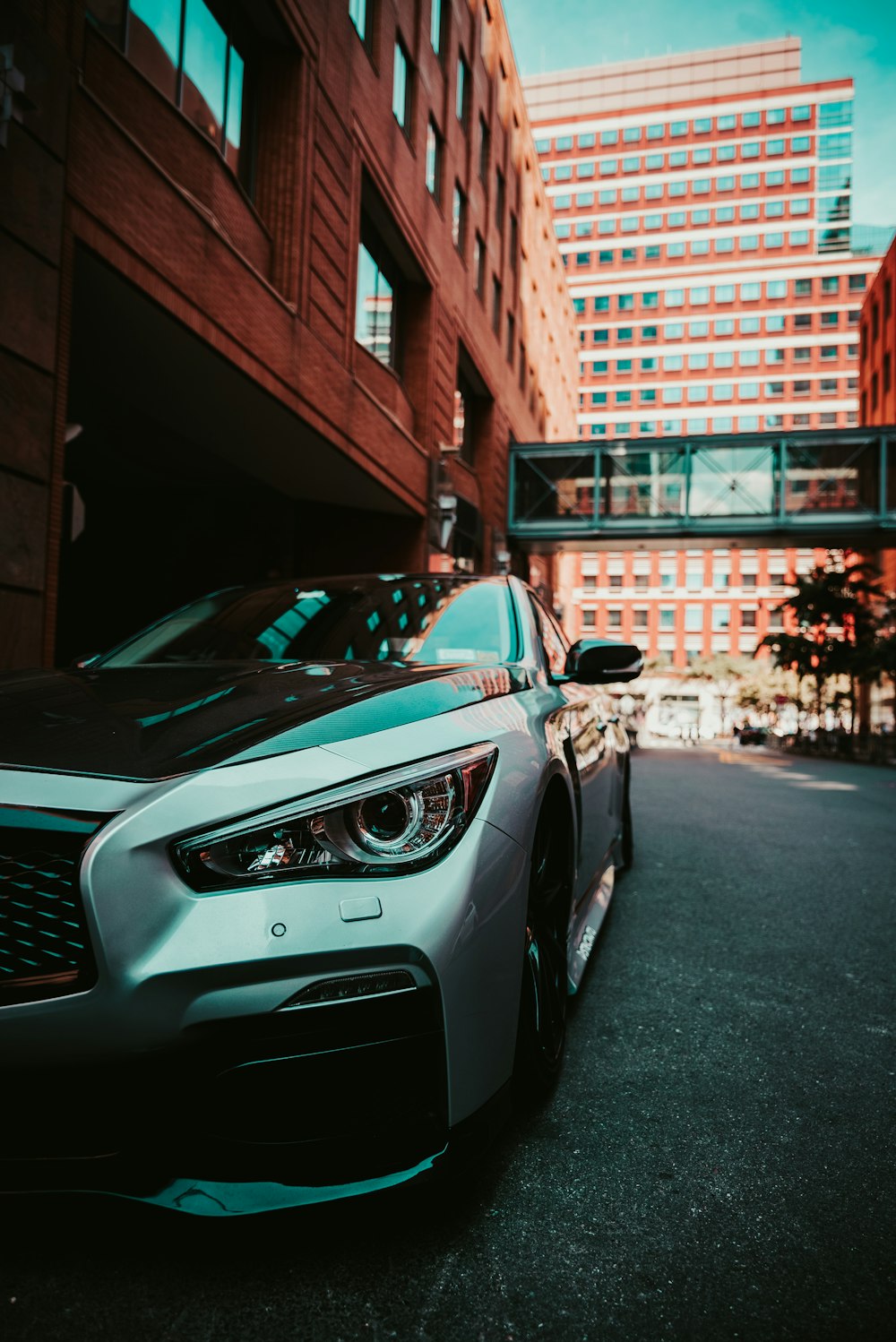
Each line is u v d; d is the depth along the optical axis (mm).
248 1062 1354
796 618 33531
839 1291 1414
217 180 8391
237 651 2721
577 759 2629
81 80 5973
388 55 13289
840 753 31391
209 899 1374
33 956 1355
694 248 69812
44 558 5594
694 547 24422
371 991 1403
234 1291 1364
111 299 6988
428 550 15672
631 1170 1771
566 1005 2438
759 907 4117
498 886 1625
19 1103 1341
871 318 43688
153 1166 1348
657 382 69750
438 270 16453
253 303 8812
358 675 2107
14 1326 1271
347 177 11570
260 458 11906
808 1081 2219
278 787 1460
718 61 70312
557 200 72125
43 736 1607
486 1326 1308
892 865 5324
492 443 22109
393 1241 1510
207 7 8547
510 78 23672
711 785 11852
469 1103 1513
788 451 22688
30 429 5473
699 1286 1416
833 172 68625
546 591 30375
